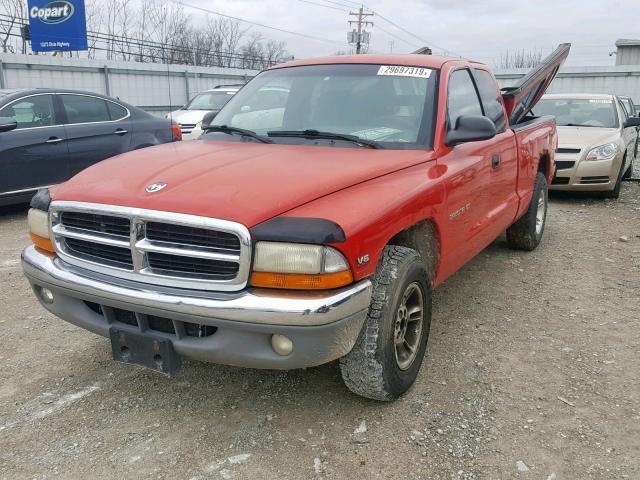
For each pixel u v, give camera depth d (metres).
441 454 2.81
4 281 5.22
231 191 2.71
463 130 3.60
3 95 7.44
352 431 2.99
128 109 8.82
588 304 4.74
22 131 7.41
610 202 9.16
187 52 33.78
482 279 5.33
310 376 3.53
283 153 3.38
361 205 2.77
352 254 2.61
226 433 2.99
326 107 3.93
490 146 4.34
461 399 3.28
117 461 2.77
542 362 3.72
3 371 3.60
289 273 2.53
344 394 3.32
